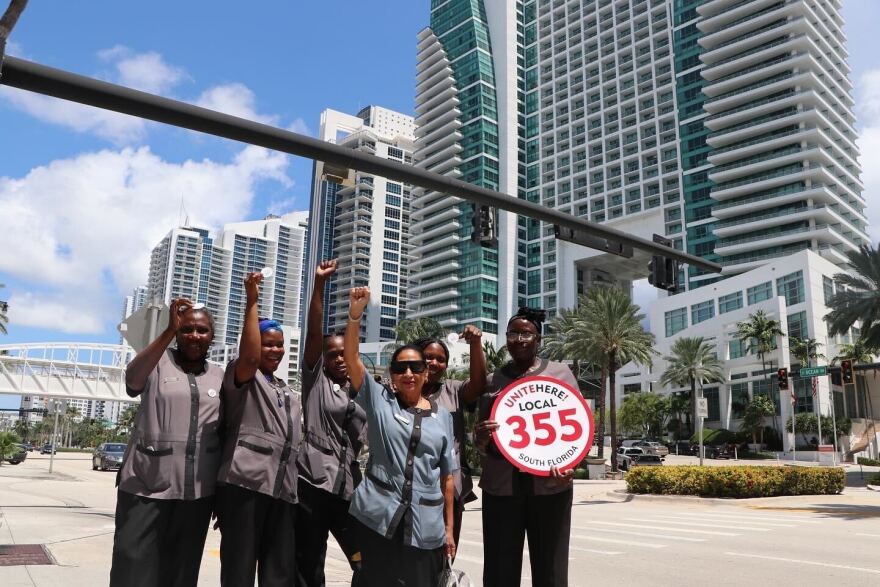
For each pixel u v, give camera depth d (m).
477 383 4.89
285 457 4.15
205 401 3.96
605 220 123.81
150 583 3.65
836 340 69.00
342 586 6.98
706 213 109.44
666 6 124.69
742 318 74.88
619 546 11.08
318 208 181.00
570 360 51.28
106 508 14.80
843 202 100.62
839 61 114.12
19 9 5.88
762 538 12.12
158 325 8.52
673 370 74.69
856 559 9.69
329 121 189.62
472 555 9.95
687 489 21.44
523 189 140.38
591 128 131.88
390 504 3.77
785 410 65.88
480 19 149.50
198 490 3.82
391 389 4.12
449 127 144.88
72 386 65.69
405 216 174.50
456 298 133.50
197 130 8.35
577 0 141.88
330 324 167.50
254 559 3.96
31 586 6.12
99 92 7.53
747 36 111.50
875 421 70.38
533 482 4.45
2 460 42.00
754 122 106.56
